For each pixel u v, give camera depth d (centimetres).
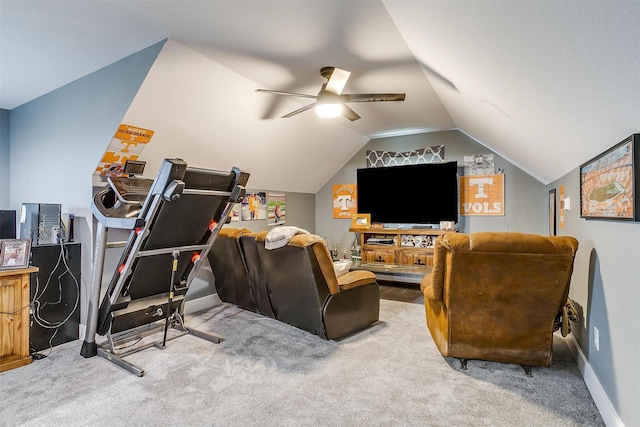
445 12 164
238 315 379
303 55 276
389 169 551
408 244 538
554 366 256
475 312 239
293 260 286
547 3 112
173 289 276
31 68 296
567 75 149
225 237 347
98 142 305
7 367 249
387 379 237
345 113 338
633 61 113
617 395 179
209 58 283
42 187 363
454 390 223
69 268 309
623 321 173
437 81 305
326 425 187
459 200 524
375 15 216
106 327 274
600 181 204
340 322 302
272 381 234
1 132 393
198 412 198
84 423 188
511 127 295
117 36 246
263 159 462
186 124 334
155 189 227
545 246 216
